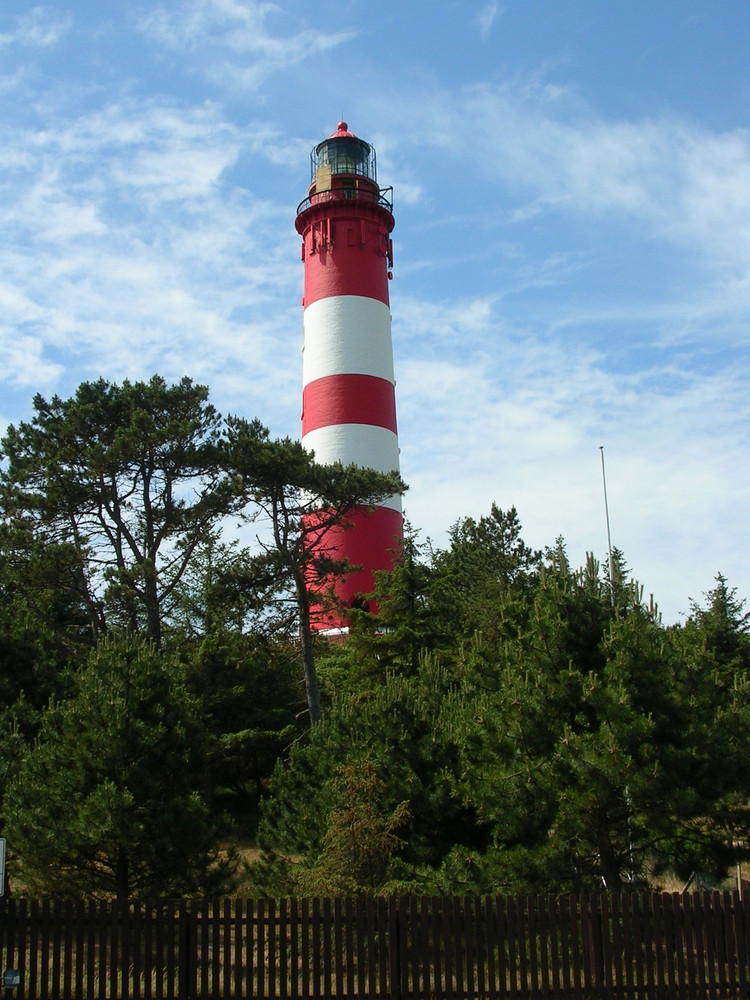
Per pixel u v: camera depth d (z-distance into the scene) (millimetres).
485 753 18250
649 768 15578
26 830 17250
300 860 22266
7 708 23141
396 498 47406
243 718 38844
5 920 14664
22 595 36938
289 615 37062
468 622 40844
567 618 18172
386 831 18734
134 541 37469
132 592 35625
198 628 41688
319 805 22000
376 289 50094
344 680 40000
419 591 39875
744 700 17922
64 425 36656
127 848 17297
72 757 17984
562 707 17172
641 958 14508
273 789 24656
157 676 19188
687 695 17031
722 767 16219
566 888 16359
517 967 15695
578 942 14531
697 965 14734
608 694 16312
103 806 16812
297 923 14516
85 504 37281
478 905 14656
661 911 14672
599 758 15656
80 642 38750
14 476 36125
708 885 20750
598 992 14383
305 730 36844
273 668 40188
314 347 49344
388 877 18312
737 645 42719
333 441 47312
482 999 14312
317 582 37312
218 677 38375
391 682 22688
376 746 21281
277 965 16547
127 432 35031
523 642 18391
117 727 17859
